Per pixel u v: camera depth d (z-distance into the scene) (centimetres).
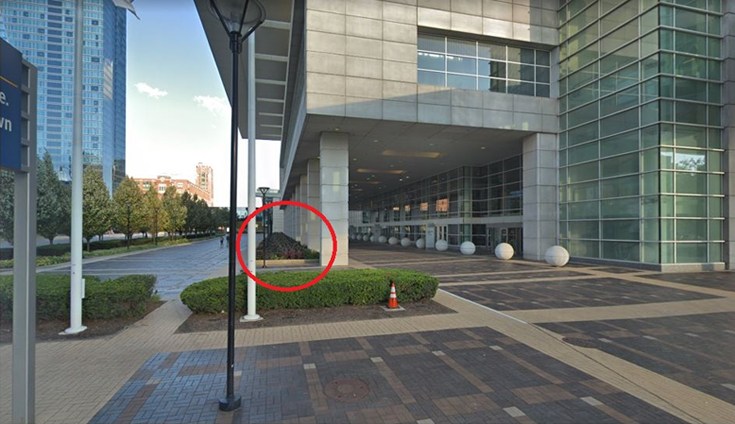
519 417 389
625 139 1728
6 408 413
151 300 941
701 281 1327
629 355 576
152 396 438
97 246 3186
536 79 2116
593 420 384
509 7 1988
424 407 410
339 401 423
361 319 778
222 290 814
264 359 554
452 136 2083
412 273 988
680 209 1609
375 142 2211
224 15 433
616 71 1769
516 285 1246
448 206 3344
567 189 2036
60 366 530
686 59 1634
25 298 360
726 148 1667
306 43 1644
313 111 1639
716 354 582
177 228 4969
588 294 1084
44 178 2438
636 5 1684
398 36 1769
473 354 575
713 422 383
